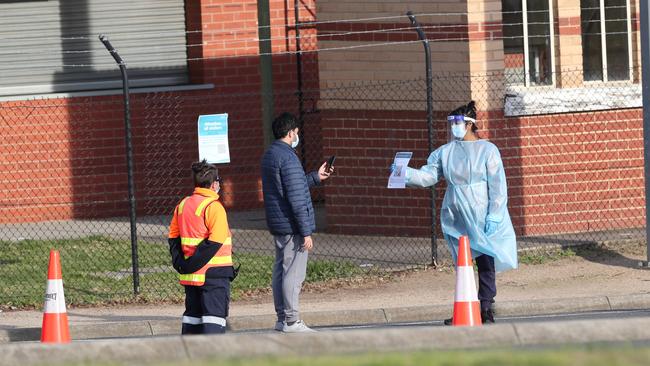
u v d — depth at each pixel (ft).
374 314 167.43
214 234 134.21
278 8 272.51
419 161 223.51
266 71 243.40
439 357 110.73
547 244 208.85
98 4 269.44
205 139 177.58
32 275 199.21
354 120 231.09
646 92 191.11
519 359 107.65
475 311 143.84
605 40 227.61
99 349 126.00
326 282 189.06
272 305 176.04
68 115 263.49
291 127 151.12
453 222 151.94
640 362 105.09
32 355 125.90
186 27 273.13
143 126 267.59
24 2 266.57
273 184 149.79
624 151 225.76
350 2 230.07
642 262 193.06
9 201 261.03
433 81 220.43
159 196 268.41
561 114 221.66
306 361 111.34
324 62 234.38
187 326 136.36
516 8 222.69
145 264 206.49
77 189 264.31
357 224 232.32
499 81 217.97
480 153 150.61
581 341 130.72
